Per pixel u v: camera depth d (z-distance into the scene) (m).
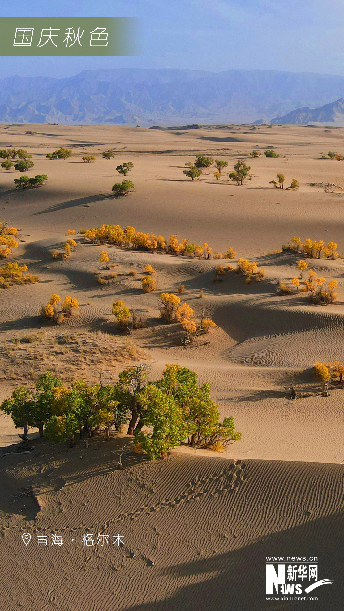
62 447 20.53
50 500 17.47
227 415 28.11
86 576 14.34
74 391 20.70
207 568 14.05
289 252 56.94
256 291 47.22
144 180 100.25
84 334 40.25
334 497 15.67
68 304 44.31
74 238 65.44
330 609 12.38
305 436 24.55
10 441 24.66
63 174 109.12
